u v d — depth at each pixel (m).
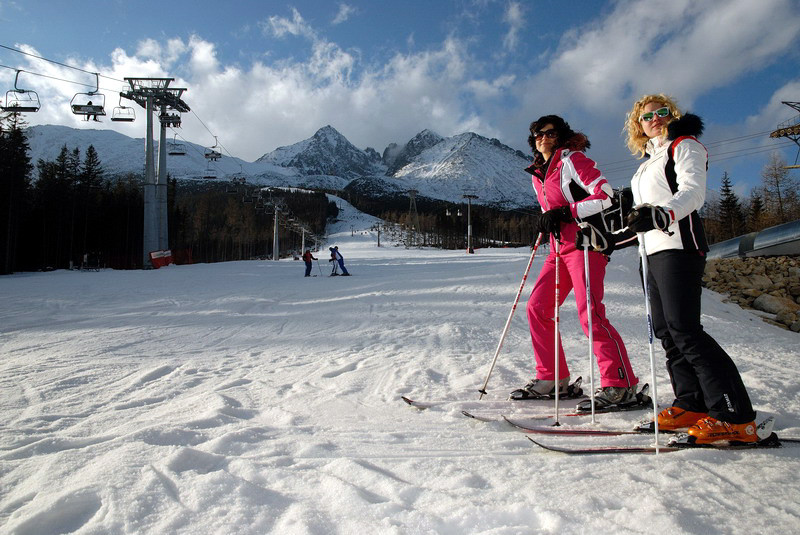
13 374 3.55
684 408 2.28
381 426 2.37
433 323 6.42
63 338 5.38
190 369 3.81
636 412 2.58
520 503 1.45
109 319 7.14
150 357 4.34
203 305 8.99
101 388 3.14
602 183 2.50
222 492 1.54
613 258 11.93
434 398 2.92
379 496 1.55
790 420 2.36
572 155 2.65
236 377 3.53
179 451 1.79
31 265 33.41
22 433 2.21
